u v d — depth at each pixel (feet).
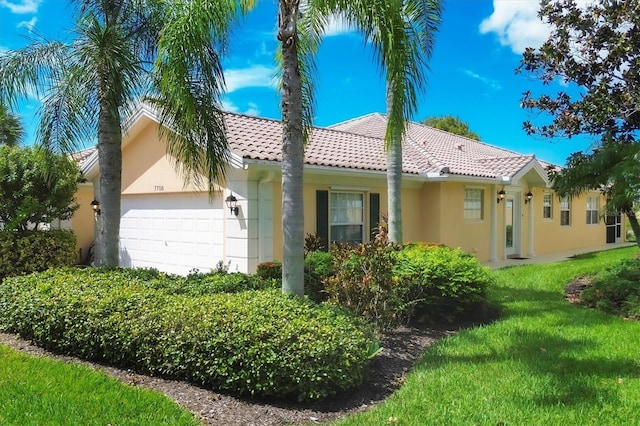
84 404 14.64
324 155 39.34
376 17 19.79
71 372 17.61
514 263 51.29
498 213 54.60
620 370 17.42
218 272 28.78
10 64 27.94
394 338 22.59
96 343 19.21
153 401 15.01
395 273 24.76
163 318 18.04
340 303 22.77
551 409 14.23
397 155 31.81
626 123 35.65
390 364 19.19
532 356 19.12
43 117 27.96
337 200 40.01
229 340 16.05
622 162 31.53
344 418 14.30
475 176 47.03
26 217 40.32
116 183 29.12
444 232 47.01
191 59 21.99
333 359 15.78
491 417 13.73
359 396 16.12
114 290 21.61
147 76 29.17
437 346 21.11
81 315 19.74
